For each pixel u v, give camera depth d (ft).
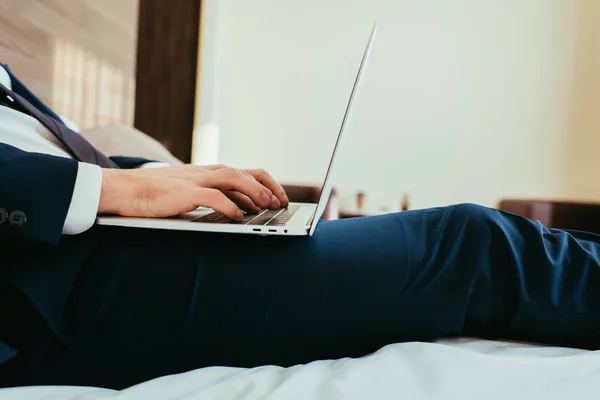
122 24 6.89
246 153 12.57
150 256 1.69
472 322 1.67
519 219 1.67
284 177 12.51
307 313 1.62
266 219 1.88
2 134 2.27
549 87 11.73
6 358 1.50
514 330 1.65
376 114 12.16
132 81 7.38
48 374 1.66
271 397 1.26
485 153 11.92
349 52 12.22
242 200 2.20
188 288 1.64
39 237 1.54
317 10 12.27
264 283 1.63
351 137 12.22
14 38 4.26
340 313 1.61
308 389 1.33
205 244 1.71
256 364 1.67
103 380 1.67
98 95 6.27
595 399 1.21
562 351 1.57
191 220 1.70
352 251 1.64
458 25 11.89
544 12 11.68
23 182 1.57
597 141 11.66
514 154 11.85
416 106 12.03
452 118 11.96
